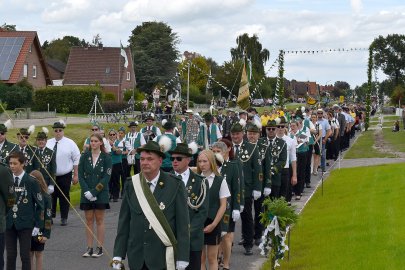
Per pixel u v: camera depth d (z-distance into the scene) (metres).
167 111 39.91
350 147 38.28
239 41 83.50
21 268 9.93
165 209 6.80
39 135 14.56
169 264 6.75
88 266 11.12
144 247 6.76
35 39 64.88
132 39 86.00
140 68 70.69
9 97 54.31
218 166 9.98
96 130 16.92
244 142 12.11
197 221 8.42
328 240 12.13
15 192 9.39
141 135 19.86
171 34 71.38
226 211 9.70
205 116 24.09
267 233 9.86
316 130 23.42
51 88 57.53
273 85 57.47
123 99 67.25
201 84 62.19
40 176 9.70
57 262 11.38
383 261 9.83
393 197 16.16
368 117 54.22
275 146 14.09
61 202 14.92
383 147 37.69
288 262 10.83
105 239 13.41
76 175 15.18
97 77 75.25
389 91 126.94
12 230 9.49
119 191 19.42
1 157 13.88
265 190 12.62
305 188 20.97
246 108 25.00
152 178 6.91
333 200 17.66
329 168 27.09
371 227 12.58
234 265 11.09
